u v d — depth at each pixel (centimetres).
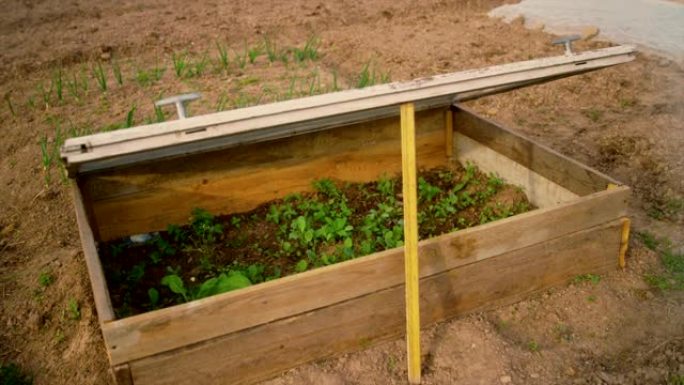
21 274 395
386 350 315
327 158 453
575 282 359
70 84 628
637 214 432
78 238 428
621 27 775
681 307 344
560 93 624
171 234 416
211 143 407
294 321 291
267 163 434
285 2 1002
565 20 830
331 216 426
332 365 305
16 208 464
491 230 320
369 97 264
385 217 418
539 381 299
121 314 338
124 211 407
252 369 291
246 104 588
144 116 573
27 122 580
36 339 351
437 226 414
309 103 257
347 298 299
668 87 618
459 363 308
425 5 940
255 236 414
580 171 377
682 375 301
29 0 1023
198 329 273
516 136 425
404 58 719
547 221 333
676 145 513
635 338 326
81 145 233
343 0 998
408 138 271
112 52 771
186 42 809
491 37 782
